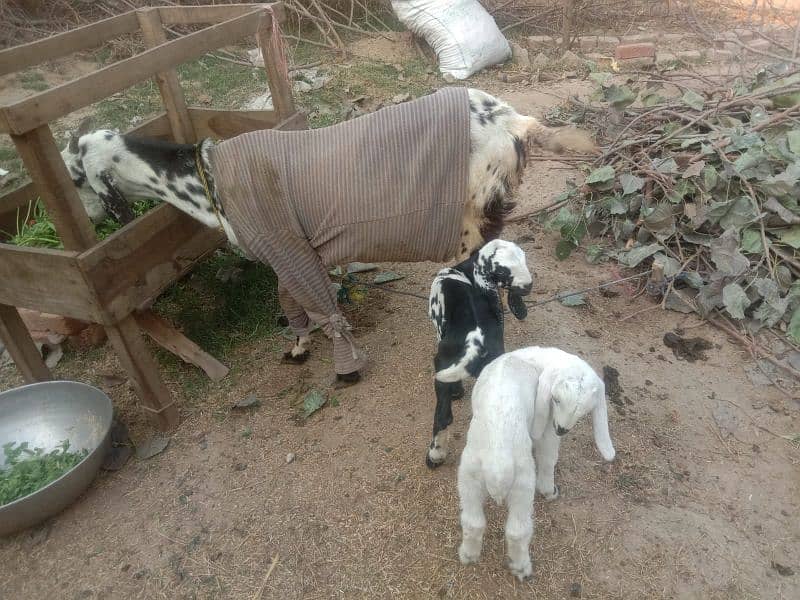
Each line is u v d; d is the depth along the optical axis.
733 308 3.57
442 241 3.02
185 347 3.79
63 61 8.18
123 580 2.71
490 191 3.10
